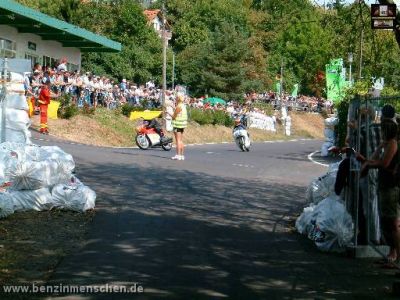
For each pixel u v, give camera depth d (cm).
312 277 707
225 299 617
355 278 708
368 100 816
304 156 2669
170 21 5956
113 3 5078
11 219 912
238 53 5303
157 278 677
